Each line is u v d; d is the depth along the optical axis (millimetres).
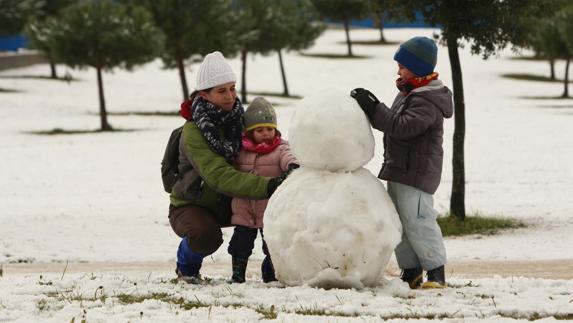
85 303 15258
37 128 90750
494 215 39219
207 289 16484
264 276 18016
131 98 120812
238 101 17281
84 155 67875
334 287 15930
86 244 31969
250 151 17234
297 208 15734
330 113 15891
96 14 94000
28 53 158500
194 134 16891
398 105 17031
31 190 50344
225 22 104062
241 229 17438
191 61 106750
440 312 14266
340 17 173125
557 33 127812
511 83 143375
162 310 14570
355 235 15445
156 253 30094
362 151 16016
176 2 100625
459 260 27375
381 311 14266
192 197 17219
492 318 13930
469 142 73688
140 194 48719
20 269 25812
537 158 63031
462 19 36375
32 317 14133
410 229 16703
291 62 162750
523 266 24828
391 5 37406
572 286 17266
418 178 16562
